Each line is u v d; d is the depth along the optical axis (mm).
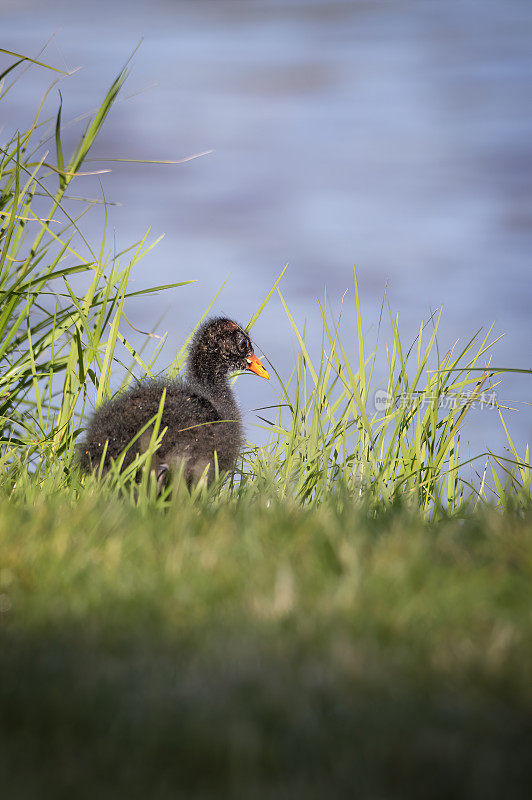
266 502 9188
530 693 5469
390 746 4941
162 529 7840
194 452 10578
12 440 11336
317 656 5883
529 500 9328
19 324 11336
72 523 7773
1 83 11188
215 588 6750
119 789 4625
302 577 6961
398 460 11258
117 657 5832
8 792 4551
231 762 4777
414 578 6883
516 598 6633
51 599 6551
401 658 5820
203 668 5676
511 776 4777
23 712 5133
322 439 11641
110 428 10547
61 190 11695
